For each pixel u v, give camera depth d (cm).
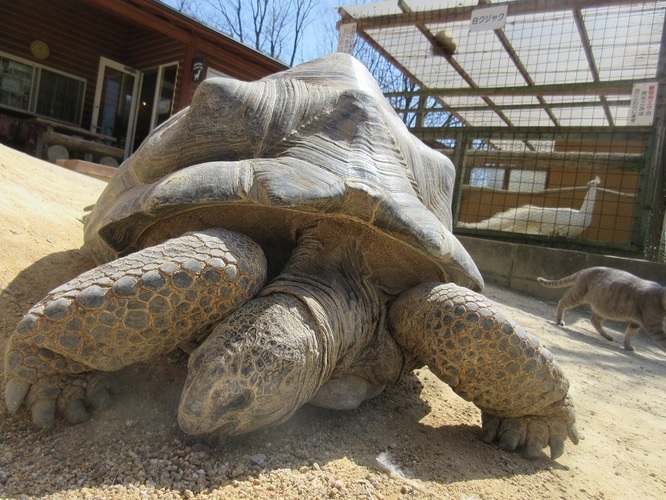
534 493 233
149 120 1405
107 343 192
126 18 1135
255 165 238
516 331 250
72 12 1340
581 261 918
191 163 265
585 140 1045
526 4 861
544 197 1045
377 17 1024
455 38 1021
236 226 254
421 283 285
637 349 760
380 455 234
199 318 204
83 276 197
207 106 275
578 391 430
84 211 485
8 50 1259
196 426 190
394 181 265
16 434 197
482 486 227
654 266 858
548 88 972
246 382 187
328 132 268
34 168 553
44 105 1326
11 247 342
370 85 346
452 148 1216
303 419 251
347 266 263
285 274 240
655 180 895
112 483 176
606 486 261
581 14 873
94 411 215
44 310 186
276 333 200
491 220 1052
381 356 272
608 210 963
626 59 980
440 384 357
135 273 192
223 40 1230
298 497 187
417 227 249
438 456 247
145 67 1394
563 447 271
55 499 164
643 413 409
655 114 884
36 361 198
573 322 842
